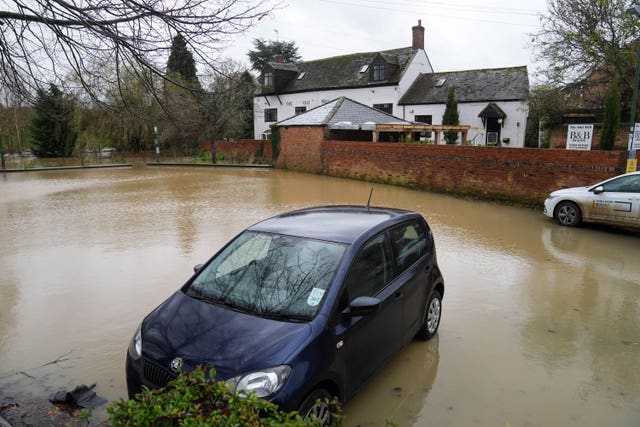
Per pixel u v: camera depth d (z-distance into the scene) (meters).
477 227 11.63
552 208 11.89
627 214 10.57
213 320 3.69
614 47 19.19
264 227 4.70
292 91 42.16
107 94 5.91
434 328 5.48
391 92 36.25
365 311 3.69
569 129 14.04
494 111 30.80
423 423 3.87
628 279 7.60
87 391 4.28
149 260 8.72
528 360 4.95
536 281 7.50
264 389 3.06
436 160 17.91
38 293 7.01
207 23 4.91
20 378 4.58
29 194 19.09
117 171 30.80
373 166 21.53
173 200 16.53
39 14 4.60
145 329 3.80
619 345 5.30
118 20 4.77
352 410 4.04
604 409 4.09
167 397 2.32
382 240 4.55
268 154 33.84
